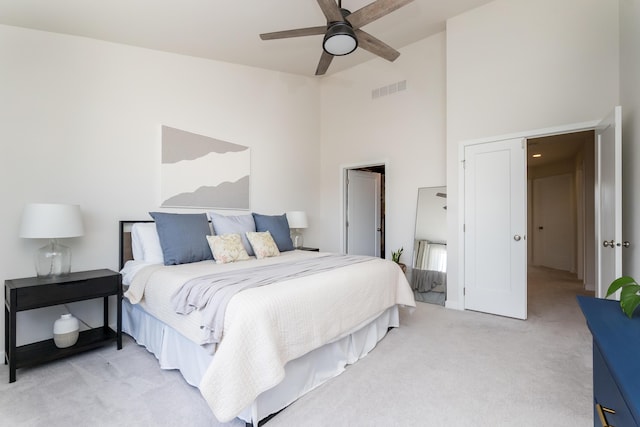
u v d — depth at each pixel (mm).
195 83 3578
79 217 2449
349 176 5258
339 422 1643
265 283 1913
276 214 4555
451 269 3736
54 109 2619
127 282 2652
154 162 3229
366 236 5586
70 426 1606
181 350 2062
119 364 2273
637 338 958
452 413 1710
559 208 6711
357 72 4938
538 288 4777
